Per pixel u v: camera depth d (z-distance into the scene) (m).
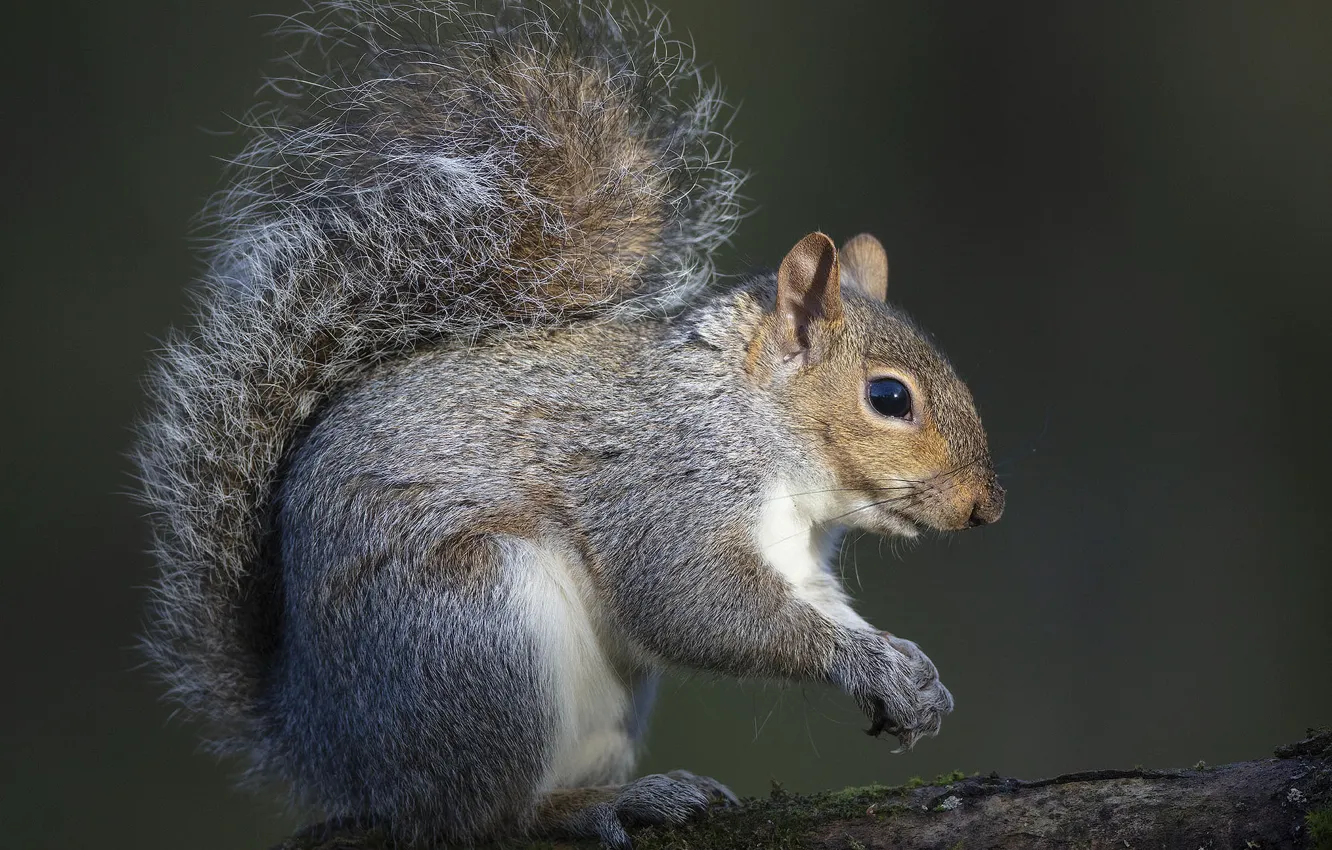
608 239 9.41
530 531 8.59
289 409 8.98
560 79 9.68
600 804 8.18
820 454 8.84
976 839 6.70
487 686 8.09
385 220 9.09
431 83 9.62
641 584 8.58
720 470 8.69
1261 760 6.52
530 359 8.94
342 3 10.66
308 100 10.22
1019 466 17.47
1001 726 15.49
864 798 7.20
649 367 8.94
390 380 8.83
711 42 20.52
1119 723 15.45
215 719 9.13
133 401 18.48
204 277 9.92
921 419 8.80
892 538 9.66
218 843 15.50
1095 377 18.52
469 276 9.07
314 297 9.02
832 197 20.08
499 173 9.21
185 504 9.01
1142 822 6.42
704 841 7.45
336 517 8.41
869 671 8.30
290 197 9.53
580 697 8.69
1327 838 5.89
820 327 8.82
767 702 15.06
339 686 8.30
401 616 8.18
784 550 8.86
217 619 9.05
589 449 8.72
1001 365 18.83
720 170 10.66
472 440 8.60
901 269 19.77
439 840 8.21
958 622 16.27
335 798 8.43
